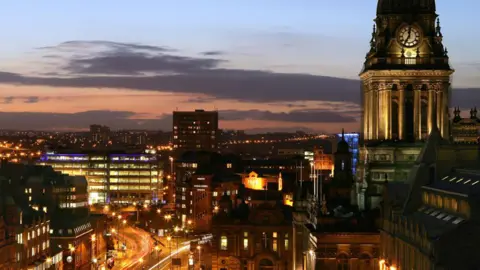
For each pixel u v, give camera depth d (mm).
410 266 118938
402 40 165250
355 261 141625
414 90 163875
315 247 144375
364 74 168500
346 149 189625
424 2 166125
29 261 184250
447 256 103312
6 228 170250
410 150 162125
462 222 104188
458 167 137250
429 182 137250
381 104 164250
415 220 120812
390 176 162125
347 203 179625
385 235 136875
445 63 164500
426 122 164750
